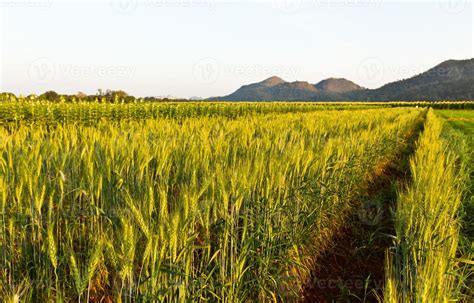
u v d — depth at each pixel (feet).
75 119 60.29
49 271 10.71
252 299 13.46
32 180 11.33
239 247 13.39
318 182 19.25
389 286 9.77
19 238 11.77
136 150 18.13
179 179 16.21
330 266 19.07
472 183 32.86
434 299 10.10
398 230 14.58
